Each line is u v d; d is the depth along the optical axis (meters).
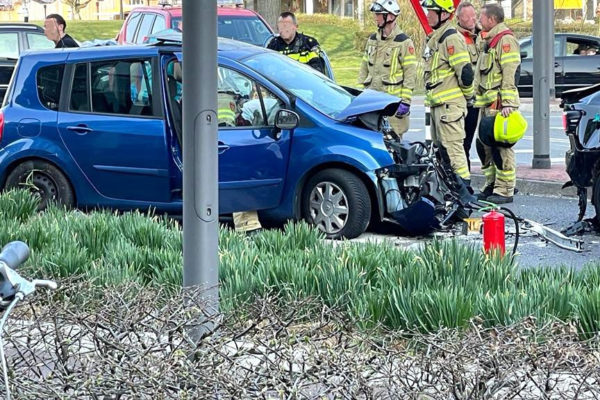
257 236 11.09
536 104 19.91
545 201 17.20
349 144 13.74
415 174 13.80
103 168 14.62
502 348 5.58
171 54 14.45
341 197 13.77
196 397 5.35
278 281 8.96
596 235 14.16
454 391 5.30
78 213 12.59
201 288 6.95
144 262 9.92
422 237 14.11
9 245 4.56
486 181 18.08
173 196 14.38
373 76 18.16
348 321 7.31
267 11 30.52
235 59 14.40
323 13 72.06
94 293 7.47
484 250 10.08
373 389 5.41
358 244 10.29
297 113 13.98
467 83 16.52
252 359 6.27
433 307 7.82
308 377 5.47
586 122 13.86
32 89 15.07
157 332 5.85
